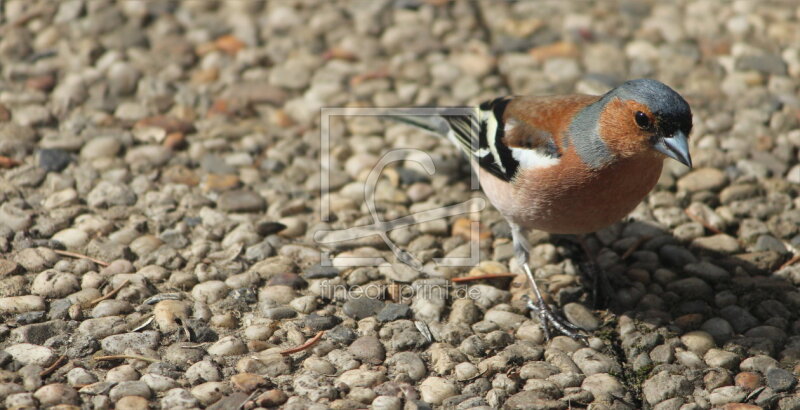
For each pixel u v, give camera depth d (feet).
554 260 28.71
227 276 26.66
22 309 24.06
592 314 25.98
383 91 36.52
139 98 35.22
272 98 36.01
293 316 25.14
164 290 25.80
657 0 42.80
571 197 24.08
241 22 40.29
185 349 23.18
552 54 38.99
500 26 41.01
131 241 27.73
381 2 41.93
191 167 31.96
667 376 22.99
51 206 28.86
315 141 33.96
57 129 32.94
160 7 40.57
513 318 25.61
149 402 21.03
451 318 25.52
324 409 21.03
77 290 25.25
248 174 31.73
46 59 36.60
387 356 23.84
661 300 26.40
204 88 36.19
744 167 32.04
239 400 21.29
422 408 21.54
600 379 22.91
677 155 22.24
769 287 26.63
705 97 35.96
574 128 23.79
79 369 21.85
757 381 22.79
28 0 39.88
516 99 27.20
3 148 31.19
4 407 20.25
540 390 22.26
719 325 25.14
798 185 31.32
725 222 29.81
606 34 40.27
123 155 32.07
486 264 28.25
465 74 37.63
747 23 40.55
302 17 40.91
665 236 29.22
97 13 39.50
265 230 28.86
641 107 22.31
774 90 36.29
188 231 28.60
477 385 22.56
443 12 41.45
